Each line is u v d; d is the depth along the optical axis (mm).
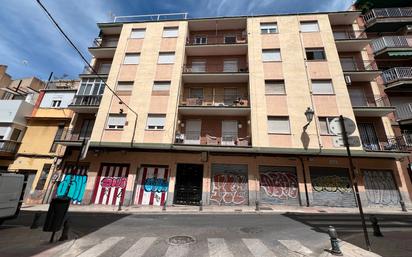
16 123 18594
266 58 17484
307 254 5098
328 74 16234
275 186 14805
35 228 7594
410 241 5996
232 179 15211
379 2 20469
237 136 16922
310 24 18266
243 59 19484
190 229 7555
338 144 5887
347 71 16594
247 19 19125
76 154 17188
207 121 17531
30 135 18812
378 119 16375
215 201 14797
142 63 18422
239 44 18438
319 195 14359
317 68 16531
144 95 17250
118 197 15422
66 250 5344
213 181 15273
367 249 5234
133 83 17797
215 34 20828
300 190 14414
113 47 19719
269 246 5660
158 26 19859
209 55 19891
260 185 14914
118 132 16281
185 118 17781
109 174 16016
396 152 13922
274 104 15867
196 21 19828
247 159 15438
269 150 14633
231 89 18609
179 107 16766
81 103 18000
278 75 16688
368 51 18922
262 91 16359
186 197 15297
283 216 10477
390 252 5098
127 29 20031
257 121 15500
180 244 5836
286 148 14570
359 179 14508
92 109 17922
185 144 15289
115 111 16984
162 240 6211
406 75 17312
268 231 7234
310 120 13961
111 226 8109
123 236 6668
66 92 20328
